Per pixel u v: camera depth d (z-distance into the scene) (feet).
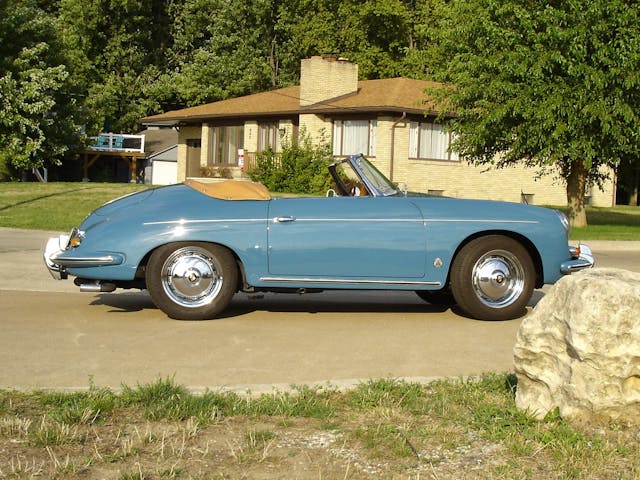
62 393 15.78
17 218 66.13
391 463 12.67
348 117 104.63
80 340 21.86
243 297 30.83
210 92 166.50
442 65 133.80
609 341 13.56
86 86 171.12
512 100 68.69
